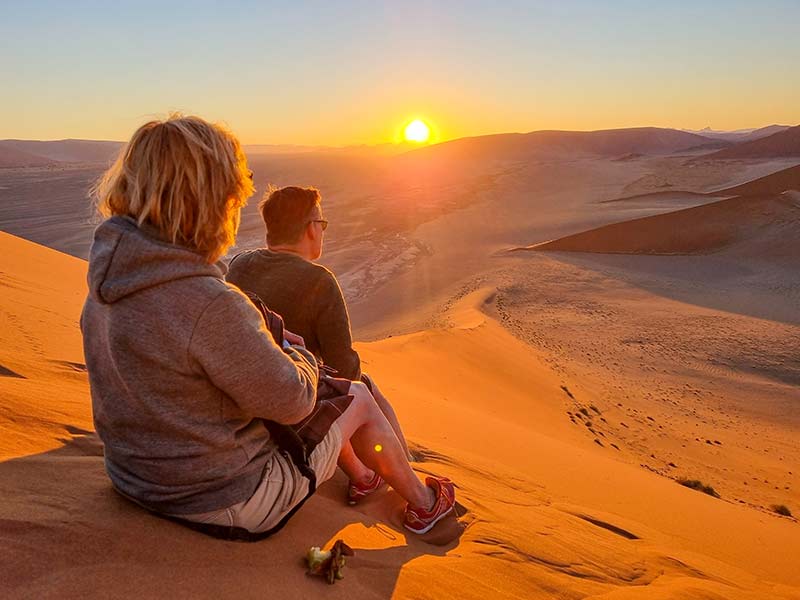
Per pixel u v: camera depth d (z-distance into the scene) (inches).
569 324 1824.6
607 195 5738.2
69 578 67.0
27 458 95.5
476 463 239.8
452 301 2106.3
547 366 1122.7
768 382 1359.5
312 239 143.6
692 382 1334.9
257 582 79.4
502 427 415.5
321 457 96.7
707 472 695.1
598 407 927.7
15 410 119.3
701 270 2723.9
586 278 2554.1
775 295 2274.9
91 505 81.6
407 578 98.2
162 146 70.6
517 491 217.2
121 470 82.5
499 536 136.6
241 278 141.8
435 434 320.2
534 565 128.2
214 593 73.9
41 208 5344.5
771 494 647.8
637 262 2866.6
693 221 3262.8
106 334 74.1
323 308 135.8
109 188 74.4
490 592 106.0
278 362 77.0
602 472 346.3
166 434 77.5
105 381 77.0
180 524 83.1
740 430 1010.7
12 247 645.9
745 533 294.4
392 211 4768.7
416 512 123.7
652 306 2111.2
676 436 869.2
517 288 2351.1
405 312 2126.0
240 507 84.1
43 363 193.6
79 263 746.2
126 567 72.1
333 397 103.7
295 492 91.7
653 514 278.7
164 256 71.1
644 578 148.4
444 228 4013.3
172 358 72.9
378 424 112.6
